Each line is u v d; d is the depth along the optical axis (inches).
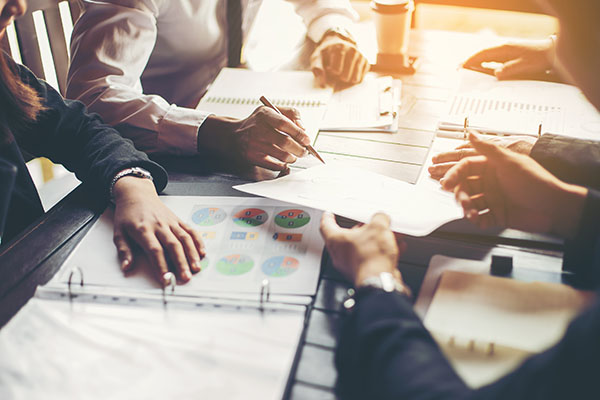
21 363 25.5
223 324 28.0
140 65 56.4
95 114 46.7
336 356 26.5
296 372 26.6
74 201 40.4
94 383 24.5
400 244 33.9
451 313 28.7
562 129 47.6
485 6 120.1
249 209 38.5
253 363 25.4
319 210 38.0
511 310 28.8
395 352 23.7
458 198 34.8
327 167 42.3
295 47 67.7
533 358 20.9
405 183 39.9
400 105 54.0
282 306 29.3
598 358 19.1
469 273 31.7
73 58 53.8
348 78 57.9
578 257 32.6
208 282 31.9
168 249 33.8
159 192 41.2
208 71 69.6
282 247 34.7
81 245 35.4
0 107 41.0
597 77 41.3
